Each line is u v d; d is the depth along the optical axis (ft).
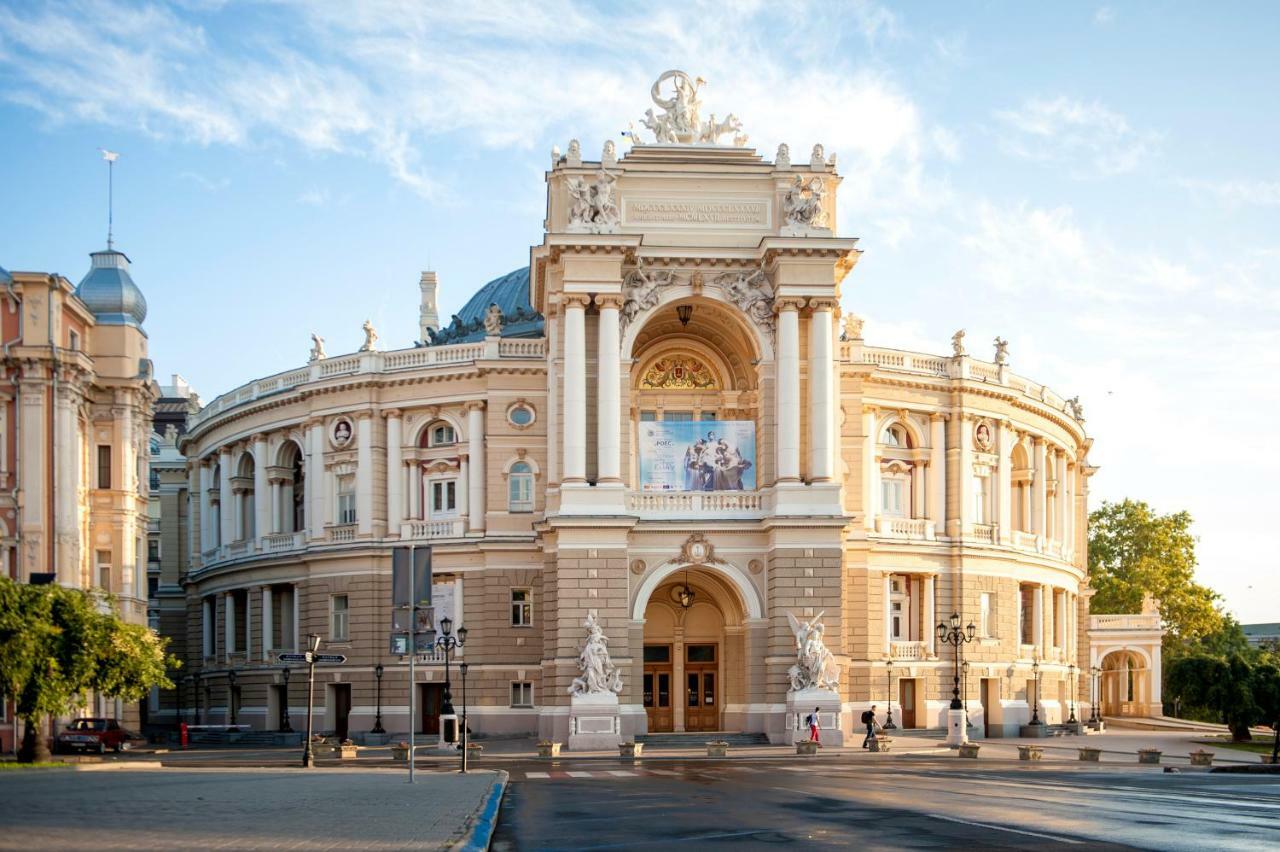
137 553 249.14
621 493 226.79
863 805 107.14
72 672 165.07
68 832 68.49
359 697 272.10
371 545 274.57
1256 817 92.73
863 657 265.95
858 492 270.05
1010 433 303.07
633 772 165.99
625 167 235.81
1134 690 423.23
